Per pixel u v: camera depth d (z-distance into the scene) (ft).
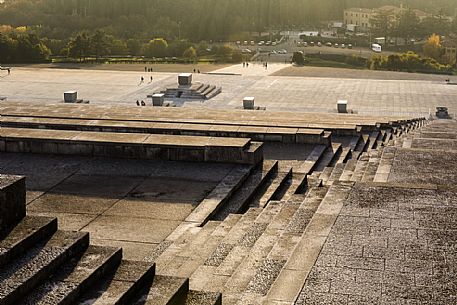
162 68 417.08
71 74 374.84
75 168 59.47
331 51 579.89
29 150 64.39
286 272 34.32
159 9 627.05
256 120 107.45
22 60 445.37
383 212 43.52
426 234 39.60
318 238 38.99
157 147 61.67
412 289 32.63
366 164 65.62
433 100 290.97
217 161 60.95
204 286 33.83
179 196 52.03
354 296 31.81
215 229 44.45
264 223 44.01
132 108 134.21
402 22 647.97
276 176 60.90
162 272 36.65
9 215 29.76
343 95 301.63
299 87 326.44
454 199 46.26
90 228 45.06
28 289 26.08
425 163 63.57
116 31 580.30
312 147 76.07
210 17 618.85
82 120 83.87
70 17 616.39
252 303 31.01
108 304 26.25
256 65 448.65
